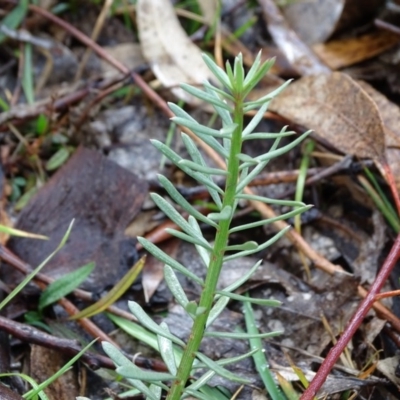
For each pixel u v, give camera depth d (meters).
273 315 0.42
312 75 0.46
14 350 0.41
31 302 0.42
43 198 0.44
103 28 0.53
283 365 0.40
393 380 0.40
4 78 0.51
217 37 0.50
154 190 0.45
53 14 0.52
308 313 0.41
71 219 0.44
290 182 0.46
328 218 0.45
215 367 0.35
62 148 0.47
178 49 0.49
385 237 0.43
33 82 0.51
